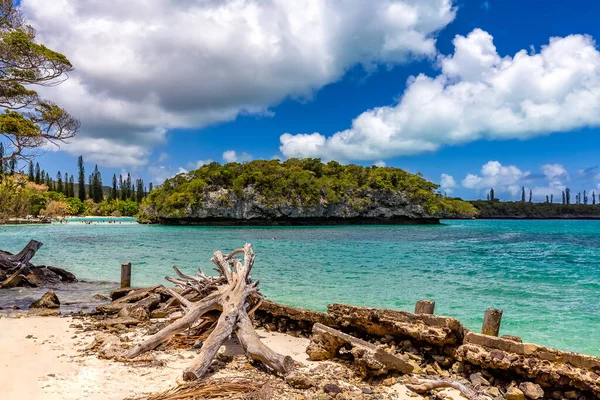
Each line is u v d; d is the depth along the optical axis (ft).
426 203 365.61
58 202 352.28
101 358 21.99
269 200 327.67
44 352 23.09
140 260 83.92
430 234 203.72
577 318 37.86
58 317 33.63
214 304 26.32
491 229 264.52
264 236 183.52
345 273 66.39
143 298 37.73
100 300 43.52
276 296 47.16
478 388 18.74
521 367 18.20
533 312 40.09
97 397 16.60
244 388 17.69
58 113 72.69
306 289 51.57
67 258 88.17
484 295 48.32
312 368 21.44
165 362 21.65
